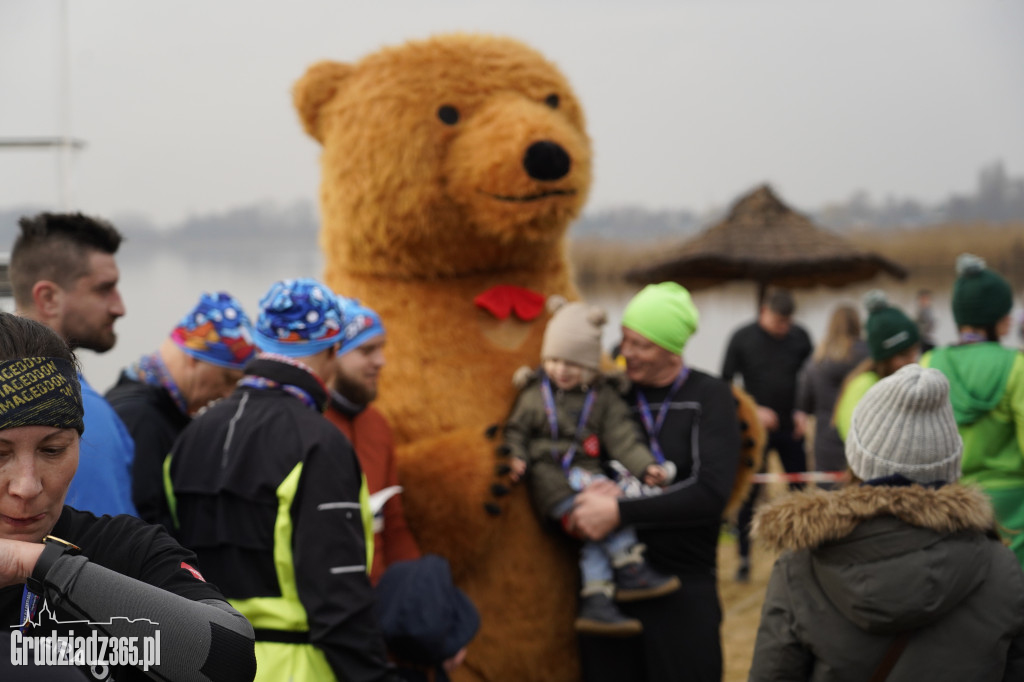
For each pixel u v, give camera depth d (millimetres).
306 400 2324
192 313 2777
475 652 3441
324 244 3791
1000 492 3660
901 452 2020
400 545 3115
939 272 15820
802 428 6805
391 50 3639
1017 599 1955
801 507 1995
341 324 2430
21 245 2549
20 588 1249
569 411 3354
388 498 3105
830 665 2008
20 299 2559
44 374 1225
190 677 1241
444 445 3355
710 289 10945
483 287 3664
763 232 10227
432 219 3471
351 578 2145
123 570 1354
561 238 3740
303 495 2156
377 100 3500
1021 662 1987
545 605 3473
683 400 3391
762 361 6762
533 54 3764
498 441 3391
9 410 1183
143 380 2756
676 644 3268
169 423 2699
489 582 3443
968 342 3844
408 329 3562
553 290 3805
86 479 2045
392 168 3438
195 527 2244
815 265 9805
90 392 2137
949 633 1945
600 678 3396
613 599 3309
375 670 2152
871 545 1933
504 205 3355
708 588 3336
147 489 2451
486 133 3365
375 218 3496
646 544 3336
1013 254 17281
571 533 3361
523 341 3650
